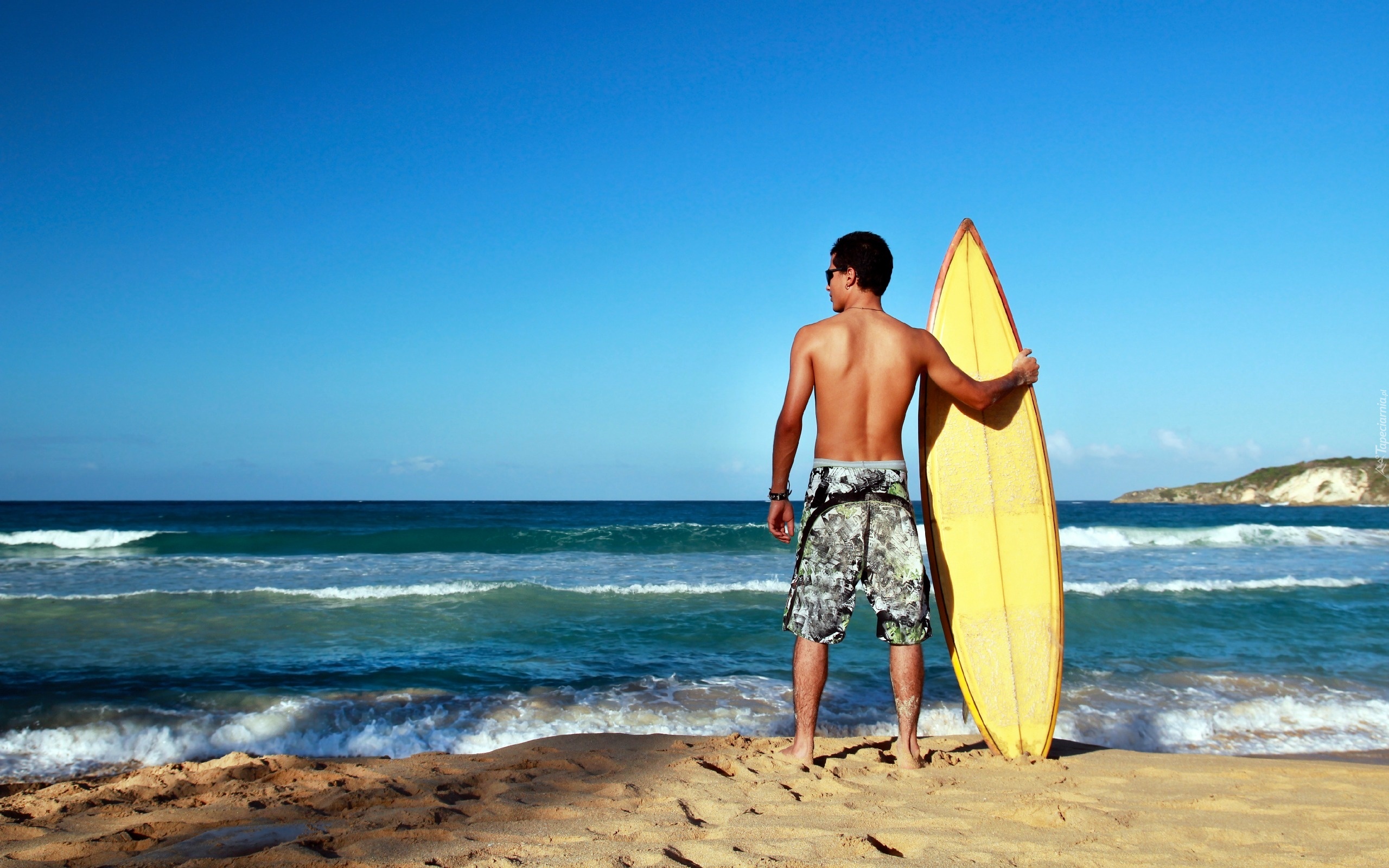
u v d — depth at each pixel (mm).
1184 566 14258
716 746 3344
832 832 2121
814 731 2924
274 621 7949
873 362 2746
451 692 5375
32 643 6824
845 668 6023
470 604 9031
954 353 3482
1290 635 7793
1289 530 21234
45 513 34844
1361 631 8000
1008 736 3184
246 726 4652
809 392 2768
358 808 2514
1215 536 21125
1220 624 8328
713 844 2016
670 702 5156
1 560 13773
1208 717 5012
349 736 4531
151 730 4547
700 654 6668
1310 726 4906
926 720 4812
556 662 6316
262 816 2404
